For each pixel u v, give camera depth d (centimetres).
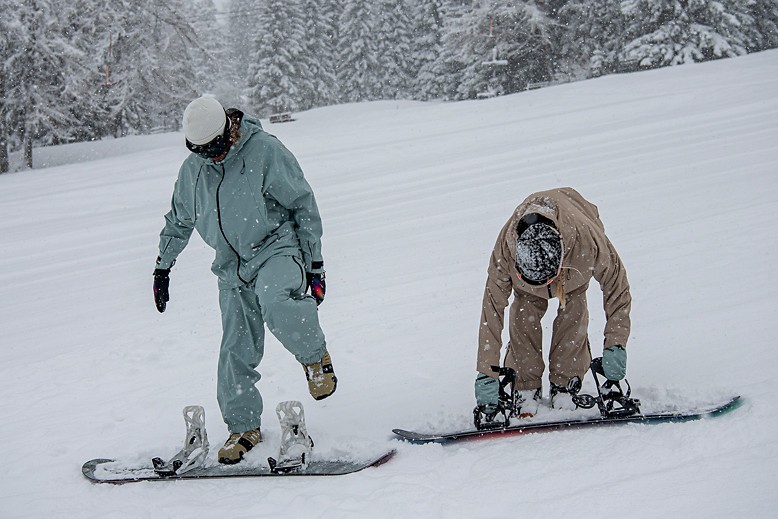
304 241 322
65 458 349
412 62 4866
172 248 346
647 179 867
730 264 508
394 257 697
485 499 261
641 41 3045
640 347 394
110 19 2938
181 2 3231
